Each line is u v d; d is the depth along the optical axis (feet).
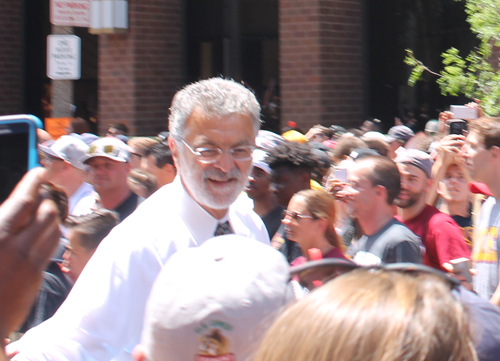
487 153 13.64
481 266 13.75
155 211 9.21
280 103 37.88
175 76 39.45
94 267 8.83
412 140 23.97
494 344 6.34
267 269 5.77
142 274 8.71
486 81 20.90
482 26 20.11
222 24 39.19
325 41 32.91
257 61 38.55
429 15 33.22
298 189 17.38
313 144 23.88
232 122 9.05
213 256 5.79
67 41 26.84
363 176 13.24
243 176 9.32
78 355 8.52
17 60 47.62
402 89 34.53
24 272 4.33
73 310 8.66
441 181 18.01
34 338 8.69
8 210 4.37
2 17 46.65
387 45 34.83
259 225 10.62
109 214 14.28
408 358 3.57
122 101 37.76
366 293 3.85
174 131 9.36
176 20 39.42
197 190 9.10
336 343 3.68
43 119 47.60
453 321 3.76
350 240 17.08
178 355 5.53
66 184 20.74
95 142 18.94
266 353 3.97
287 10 33.65
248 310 5.49
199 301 5.48
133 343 8.70
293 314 3.99
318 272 5.95
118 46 37.68
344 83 33.94
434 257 15.11
